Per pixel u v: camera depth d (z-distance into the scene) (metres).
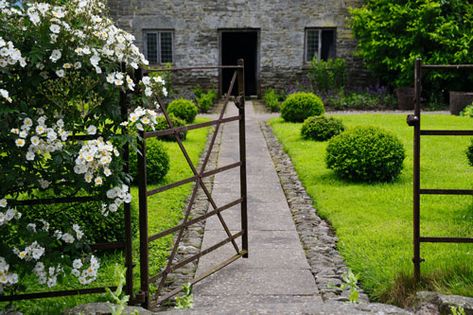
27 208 3.24
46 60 2.80
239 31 16.44
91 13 2.96
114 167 2.95
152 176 6.61
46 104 2.93
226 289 3.75
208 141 10.18
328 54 16.66
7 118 2.77
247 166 8.02
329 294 3.61
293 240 4.80
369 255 4.20
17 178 2.88
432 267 3.71
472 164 5.68
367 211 5.44
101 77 2.93
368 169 6.55
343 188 6.38
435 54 14.34
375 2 15.16
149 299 3.39
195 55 16.38
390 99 15.21
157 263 4.20
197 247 4.64
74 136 3.00
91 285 3.72
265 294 3.65
